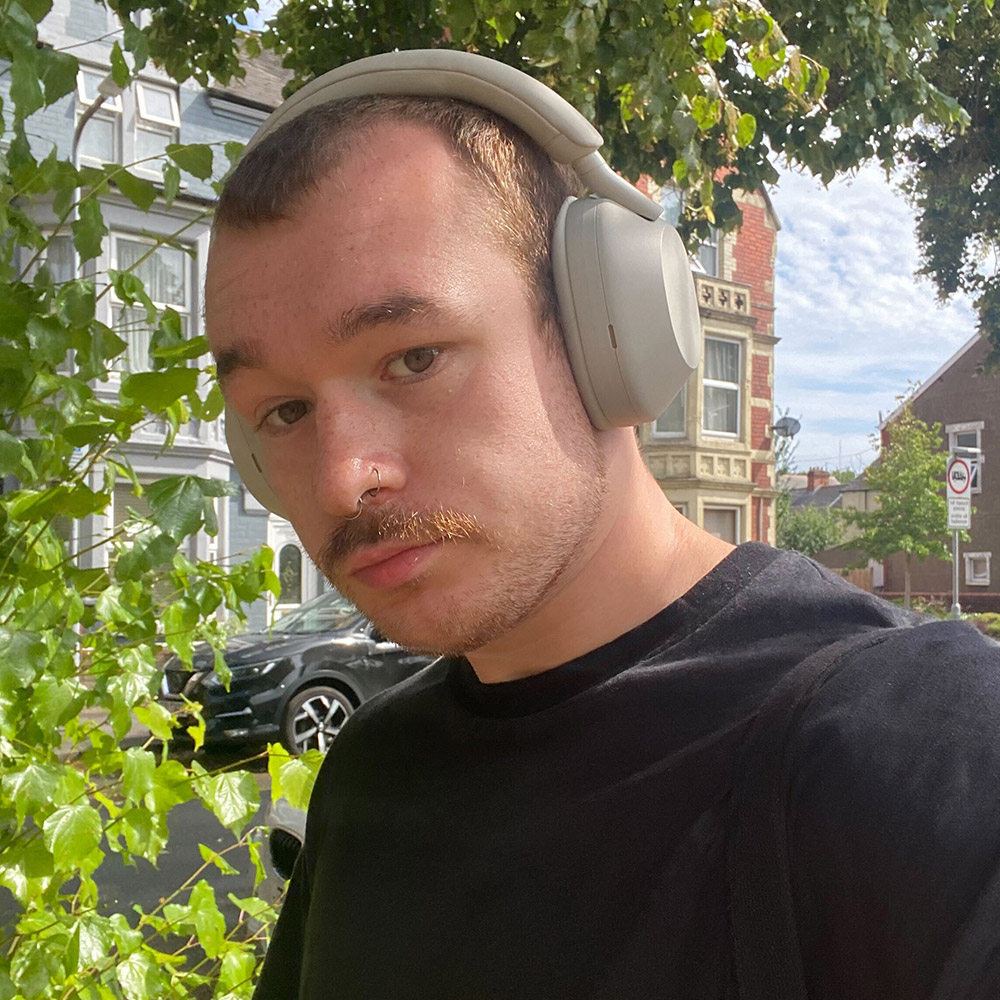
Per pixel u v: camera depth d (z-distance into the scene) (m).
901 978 0.47
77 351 1.37
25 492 1.32
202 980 1.63
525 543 0.59
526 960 0.62
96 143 11.89
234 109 13.06
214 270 0.64
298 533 0.65
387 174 0.59
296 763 1.46
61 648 1.32
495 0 2.27
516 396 0.59
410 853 0.73
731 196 4.51
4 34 1.26
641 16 2.27
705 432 17.69
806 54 3.64
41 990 1.31
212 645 1.62
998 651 0.57
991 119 6.01
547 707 0.68
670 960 0.56
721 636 0.65
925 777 0.50
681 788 0.60
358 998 0.71
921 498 22.22
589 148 0.67
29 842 1.32
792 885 0.53
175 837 5.02
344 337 0.57
